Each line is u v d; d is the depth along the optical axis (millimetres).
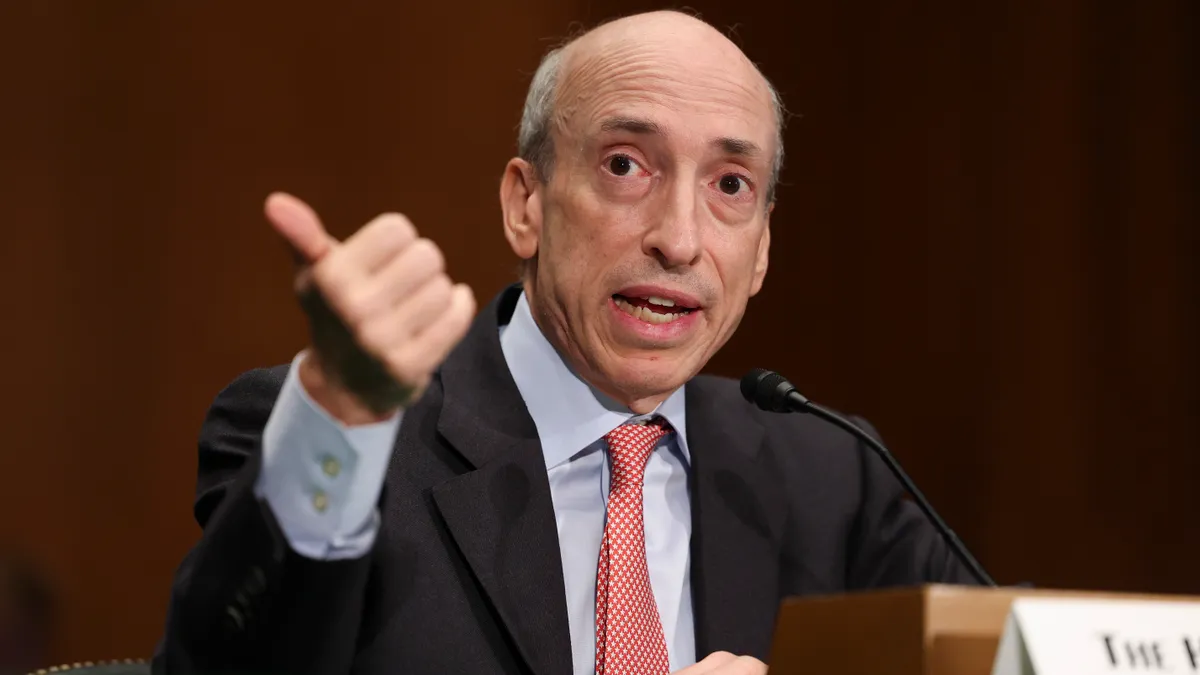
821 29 8711
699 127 3377
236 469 3219
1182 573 8914
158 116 7359
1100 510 8922
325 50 7680
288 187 7566
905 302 8797
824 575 3764
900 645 1924
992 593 1931
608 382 3512
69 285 7180
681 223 3330
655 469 3701
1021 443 8867
